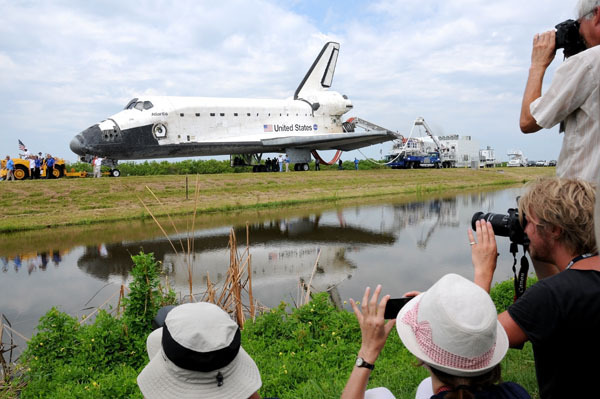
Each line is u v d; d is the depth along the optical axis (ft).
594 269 6.43
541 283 6.56
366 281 31.27
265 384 14.73
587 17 8.75
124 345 18.16
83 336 18.21
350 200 88.02
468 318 4.95
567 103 8.61
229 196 83.82
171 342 5.28
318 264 36.65
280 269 35.17
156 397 5.35
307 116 120.06
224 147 105.70
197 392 5.32
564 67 8.58
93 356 17.48
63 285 31.96
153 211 68.69
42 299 28.71
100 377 16.40
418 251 41.55
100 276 34.45
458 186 116.98
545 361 6.58
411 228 54.70
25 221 58.54
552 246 6.98
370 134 118.21
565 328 6.16
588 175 8.71
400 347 17.75
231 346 5.40
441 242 45.93
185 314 5.51
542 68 9.76
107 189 79.97
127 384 15.15
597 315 6.07
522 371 14.12
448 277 5.46
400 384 13.87
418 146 157.07
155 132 96.53
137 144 95.14
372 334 6.15
